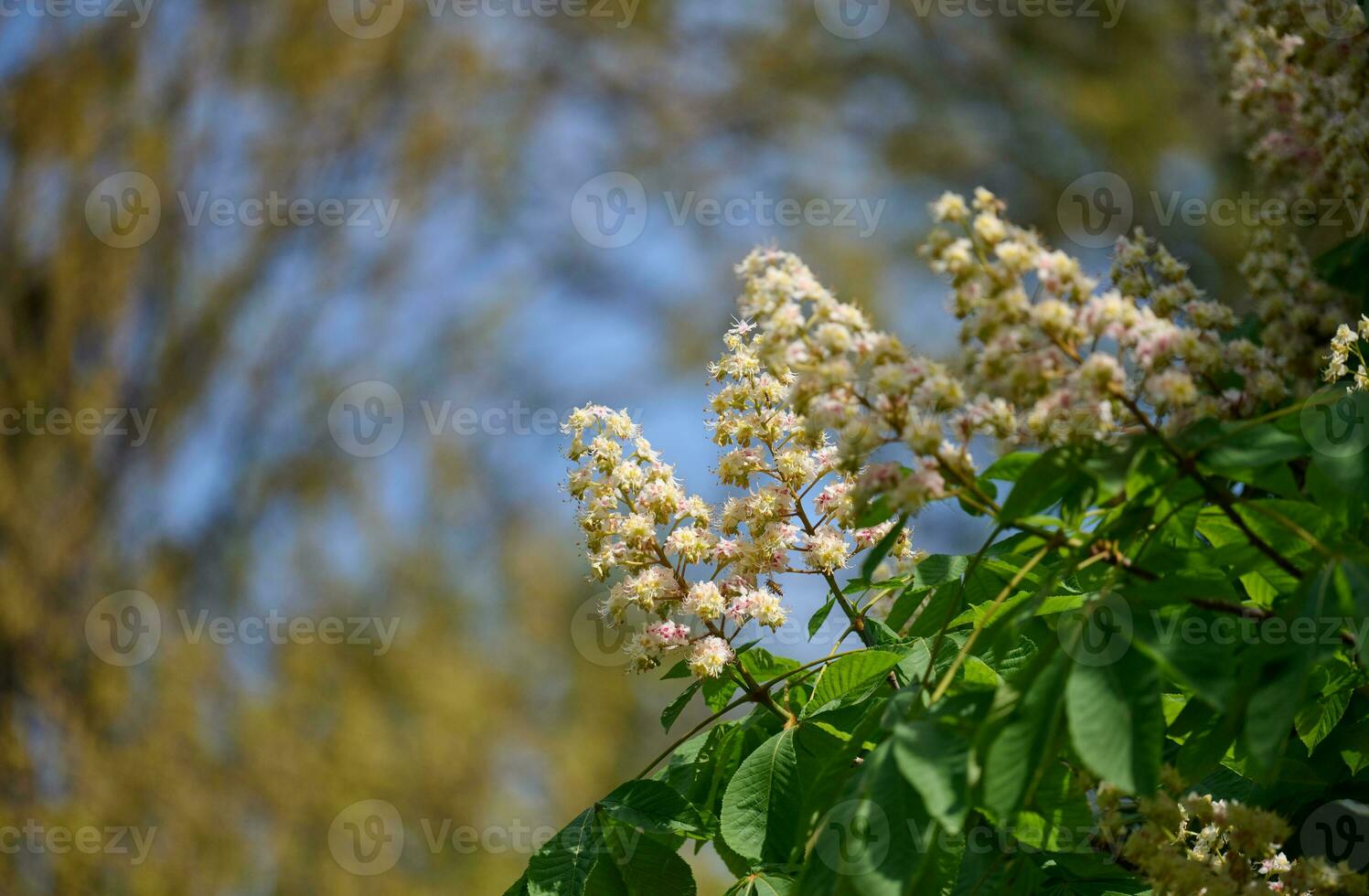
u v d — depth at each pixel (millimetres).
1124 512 1862
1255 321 2826
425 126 14953
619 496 2500
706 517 2502
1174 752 2340
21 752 12000
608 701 14633
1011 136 14188
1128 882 2146
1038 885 1993
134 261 13727
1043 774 1683
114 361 13656
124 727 12484
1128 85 13164
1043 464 1757
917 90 14664
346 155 15039
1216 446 1771
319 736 13125
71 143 13586
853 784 1707
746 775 2197
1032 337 1792
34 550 12648
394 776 13266
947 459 1879
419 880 13055
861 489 1914
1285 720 1545
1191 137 12727
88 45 13789
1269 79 3062
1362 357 2234
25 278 13414
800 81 15094
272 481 14180
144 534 13422
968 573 1904
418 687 13633
